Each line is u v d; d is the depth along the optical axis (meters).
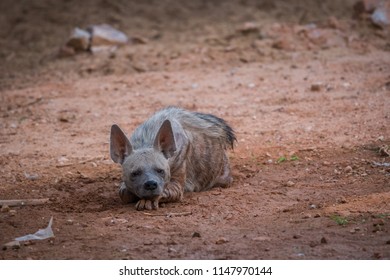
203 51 34.81
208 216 16.19
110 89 30.58
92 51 35.75
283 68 32.12
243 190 18.12
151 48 35.81
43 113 27.48
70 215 16.66
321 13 40.16
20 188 19.05
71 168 20.78
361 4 38.19
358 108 25.36
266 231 14.99
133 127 25.16
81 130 25.02
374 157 20.00
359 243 14.01
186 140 17.88
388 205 15.99
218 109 26.75
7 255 14.20
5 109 28.38
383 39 35.81
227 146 19.66
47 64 35.31
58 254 14.18
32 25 40.59
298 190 17.83
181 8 41.97
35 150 22.81
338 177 18.67
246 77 31.05
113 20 40.62
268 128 23.95
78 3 43.00
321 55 33.81
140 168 16.75
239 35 36.66
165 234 15.06
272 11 41.09
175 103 27.92
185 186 18.27
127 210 16.89
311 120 24.50
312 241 14.23
